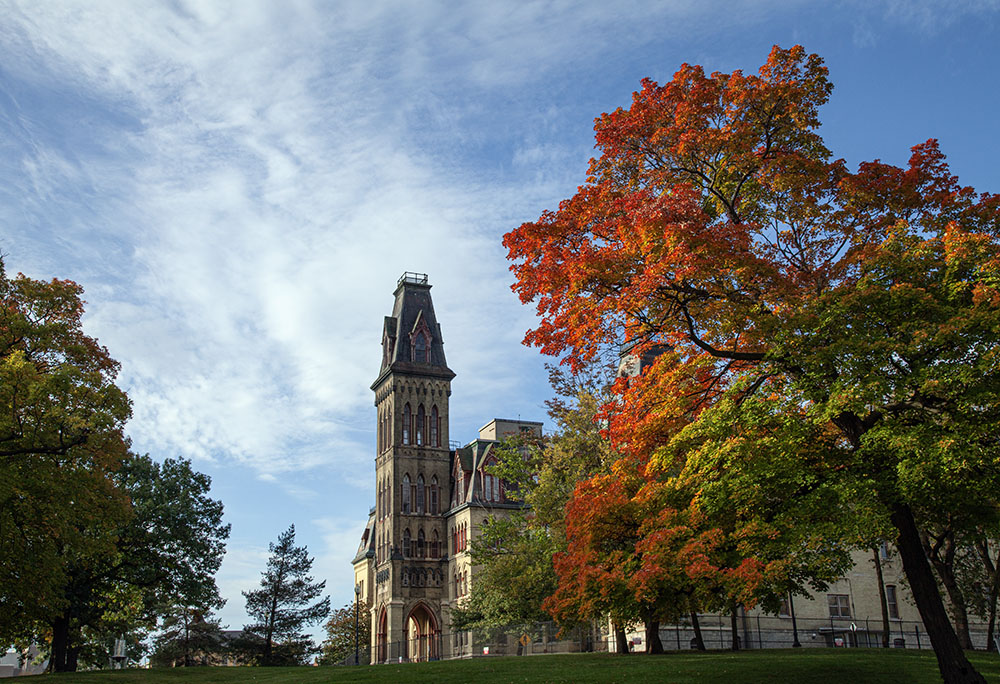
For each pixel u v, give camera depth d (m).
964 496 21.19
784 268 23.89
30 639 54.53
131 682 37.12
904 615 59.16
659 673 27.97
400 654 84.75
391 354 97.69
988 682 25.41
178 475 59.03
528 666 32.94
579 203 25.11
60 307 41.97
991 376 19.67
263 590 79.62
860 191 23.48
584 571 24.55
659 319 23.58
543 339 24.47
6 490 32.84
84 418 38.53
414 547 89.81
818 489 21.55
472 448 92.25
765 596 22.89
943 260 21.52
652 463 24.12
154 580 55.09
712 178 25.16
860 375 20.62
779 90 23.69
